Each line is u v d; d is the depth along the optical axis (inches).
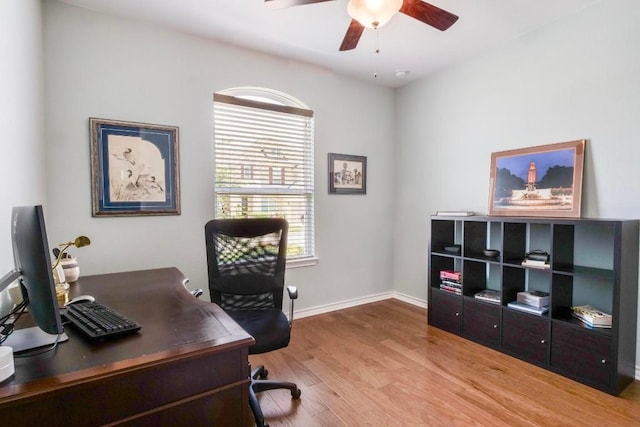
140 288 69.6
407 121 149.1
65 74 86.8
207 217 108.4
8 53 61.0
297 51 116.0
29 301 39.6
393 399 76.2
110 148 92.7
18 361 35.7
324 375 87.0
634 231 80.9
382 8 68.5
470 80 122.1
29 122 73.0
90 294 64.6
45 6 84.0
